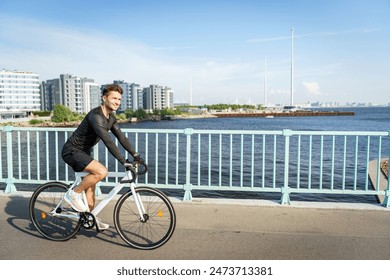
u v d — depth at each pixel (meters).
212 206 5.47
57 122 106.31
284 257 3.69
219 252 3.80
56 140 6.32
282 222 4.74
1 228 4.50
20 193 6.23
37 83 131.12
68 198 4.01
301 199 13.13
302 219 4.86
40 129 6.27
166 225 4.13
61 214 4.18
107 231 4.41
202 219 4.85
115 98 3.81
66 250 3.86
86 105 144.12
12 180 6.34
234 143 36.38
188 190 5.84
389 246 3.95
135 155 4.01
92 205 4.29
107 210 5.27
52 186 4.33
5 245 3.98
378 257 3.69
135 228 4.25
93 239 4.16
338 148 31.11
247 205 5.52
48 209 4.48
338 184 15.71
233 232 4.37
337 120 120.44
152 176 18.34
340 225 4.63
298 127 75.75
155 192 3.92
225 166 20.98
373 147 31.94
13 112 122.75
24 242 4.07
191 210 5.26
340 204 5.53
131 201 4.10
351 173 18.19
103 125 3.74
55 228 4.33
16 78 123.50
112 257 3.70
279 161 22.83
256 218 4.91
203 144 34.47
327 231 4.41
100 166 3.89
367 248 3.90
